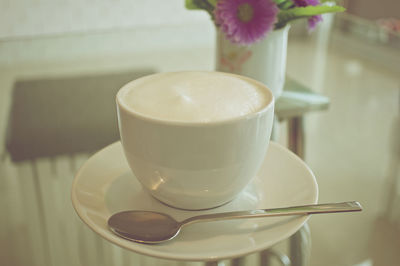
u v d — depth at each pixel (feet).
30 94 2.00
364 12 5.93
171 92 1.00
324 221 1.74
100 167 1.14
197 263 1.72
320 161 1.86
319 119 2.20
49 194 1.53
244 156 0.97
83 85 2.09
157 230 0.93
